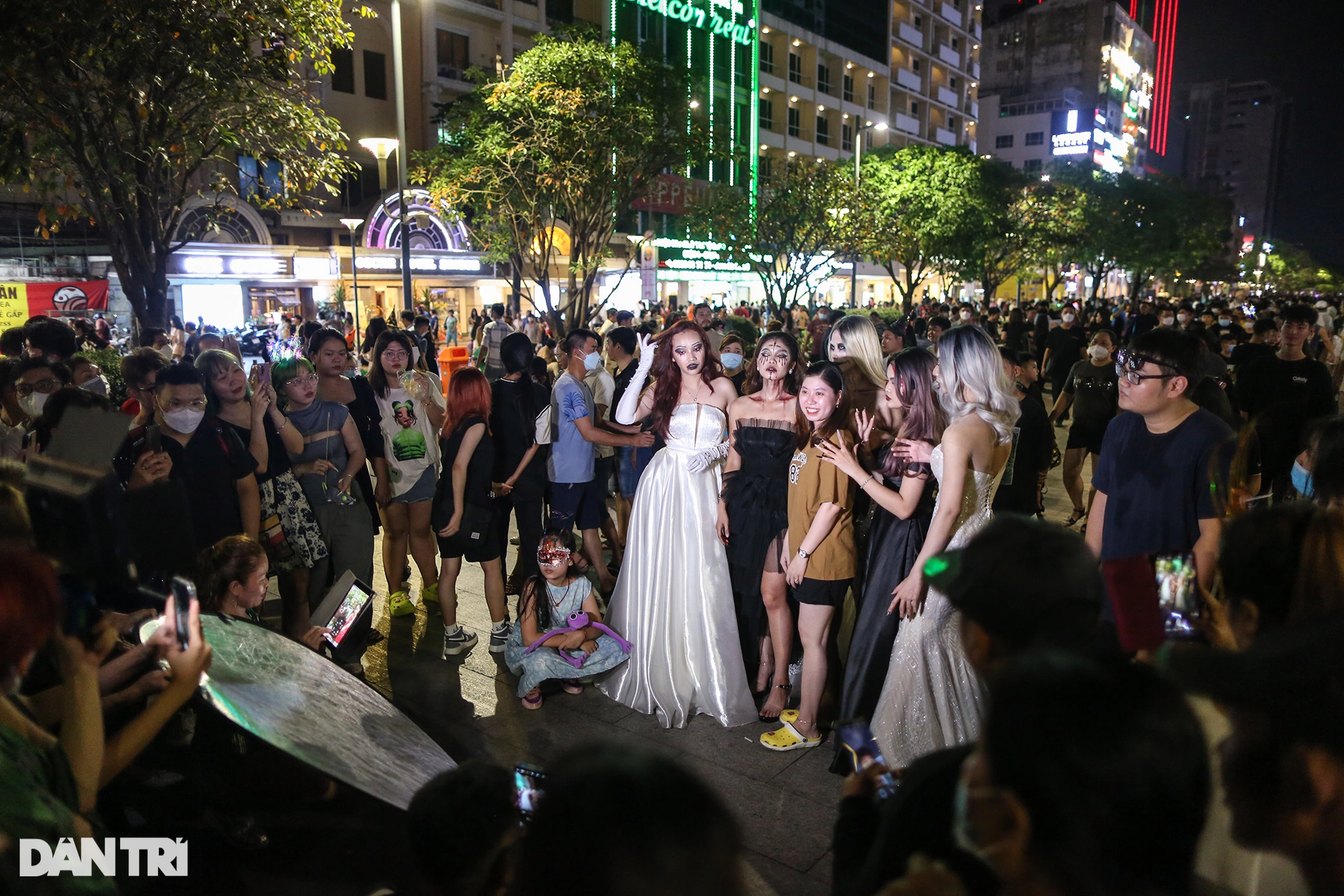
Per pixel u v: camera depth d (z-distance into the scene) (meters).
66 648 1.83
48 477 1.86
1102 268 51.44
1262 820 1.21
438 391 5.70
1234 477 2.72
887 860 1.26
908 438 3.36
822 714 4.13
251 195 9.45
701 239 23.50
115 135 7.57
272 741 2.18
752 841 3.14
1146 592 1.93
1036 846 0.96
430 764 2.71
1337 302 32.38
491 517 4.69
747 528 4.00
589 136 16.00
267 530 4.22
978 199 29.33
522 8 33.44
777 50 46.91
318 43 8.45
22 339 5.79
